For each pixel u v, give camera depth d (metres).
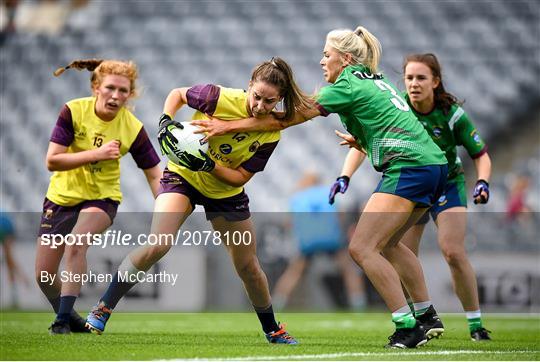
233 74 64.94
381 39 67.19
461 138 22.72
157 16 70.38
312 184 41.41
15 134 61.38
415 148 18.16
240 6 70.75
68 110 21.50
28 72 65.75
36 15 71.19
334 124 59.34
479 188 22.34
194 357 16.17
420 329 18.52
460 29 67.75
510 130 61.97
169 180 18.89
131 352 16.92
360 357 16.45
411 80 22.09
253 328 26.80
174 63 65.94
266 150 18.52
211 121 17.81
